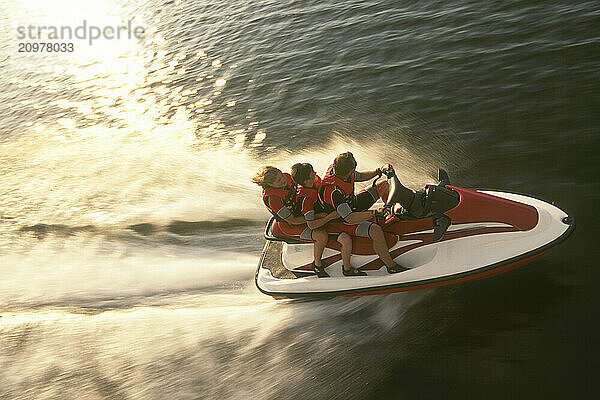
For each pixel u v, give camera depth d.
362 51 12.12
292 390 5.12
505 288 5.65
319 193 5.39
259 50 13.70
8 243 8.30
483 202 5.52
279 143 9.76
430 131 8.84
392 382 5.01
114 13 20.05
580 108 8.28
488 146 8.07
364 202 5.56
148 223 8.31
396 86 10.43
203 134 10.69
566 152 7.47
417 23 12.57
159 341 5.92
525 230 5.40
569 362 4.79
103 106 12.91
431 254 5.55
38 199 9.45
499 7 12.08
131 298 6.80
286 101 11.08
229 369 5.44
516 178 7.25
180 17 17.75
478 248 5.40
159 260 7.51
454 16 12.31
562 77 9.13
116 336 6.06
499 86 9.43
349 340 5.56
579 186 6.77
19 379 5.55
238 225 8.01
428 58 11.00
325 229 5.72
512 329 5.21
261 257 6.46
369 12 13.96
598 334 4.95
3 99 14.53
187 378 5.38
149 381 5.41
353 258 5.75
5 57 17.70
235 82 12.41
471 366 4.98
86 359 5.76
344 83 11.09
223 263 7.29
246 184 8.91
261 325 5.99
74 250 7.95
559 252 5.87
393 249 5.66
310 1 15.95
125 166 10.02
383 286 5.57
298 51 13.02
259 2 17.11
